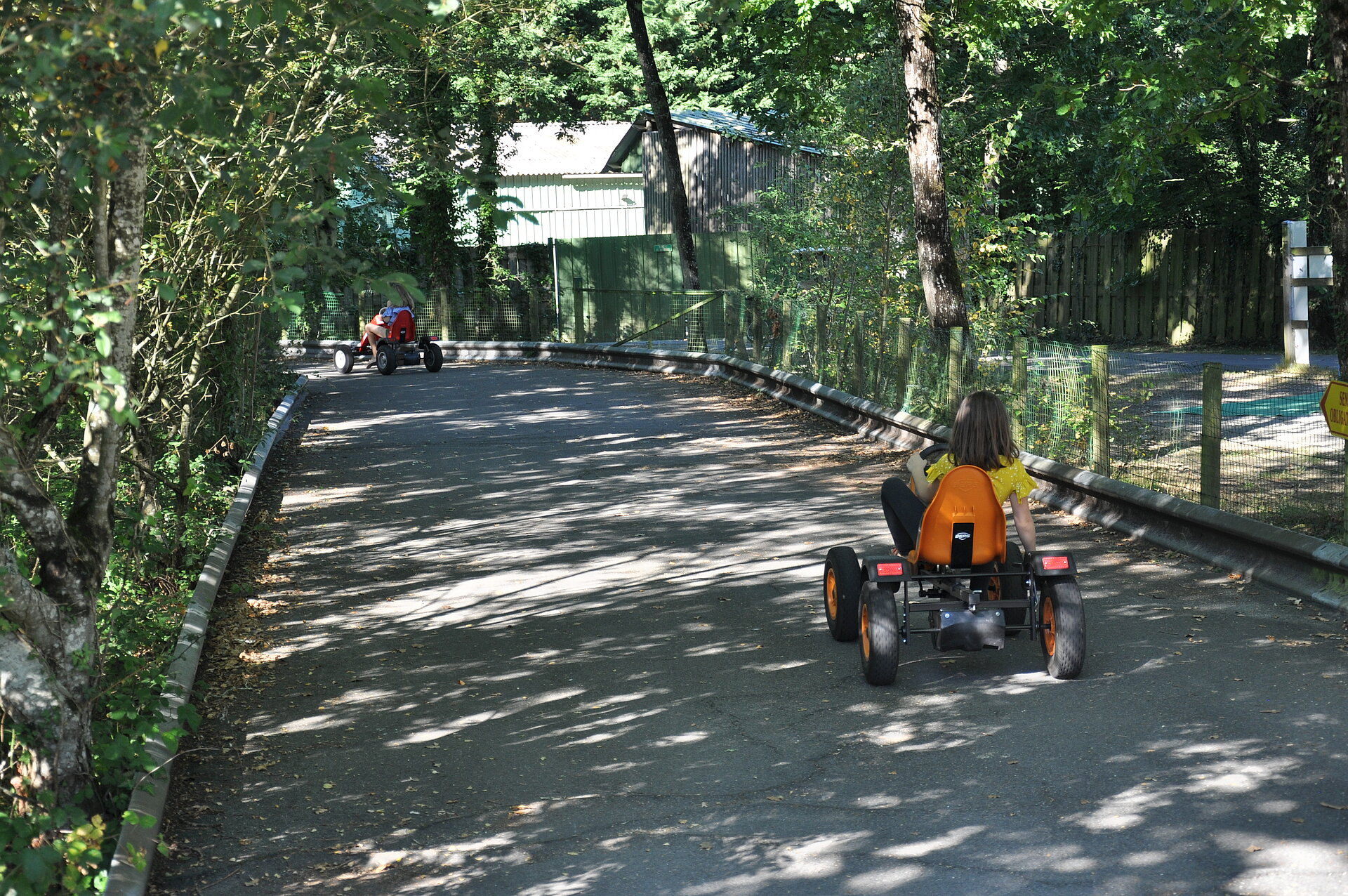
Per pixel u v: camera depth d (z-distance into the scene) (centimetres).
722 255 3612
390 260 3612
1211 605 834
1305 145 2464
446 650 827
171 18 404
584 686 743
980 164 2314
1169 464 1114
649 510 1274
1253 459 1175
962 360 1446
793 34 1984
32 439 535
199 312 942
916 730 644
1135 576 923
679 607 909
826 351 1920
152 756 562
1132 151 1245
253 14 488
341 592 990
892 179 2145
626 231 4888
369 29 506
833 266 2259
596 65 4684
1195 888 466
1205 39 1220
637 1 3033
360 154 481
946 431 1421
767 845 522
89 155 422
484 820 561
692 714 686
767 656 783
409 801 586
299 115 774
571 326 3559
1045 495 1194
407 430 1956
